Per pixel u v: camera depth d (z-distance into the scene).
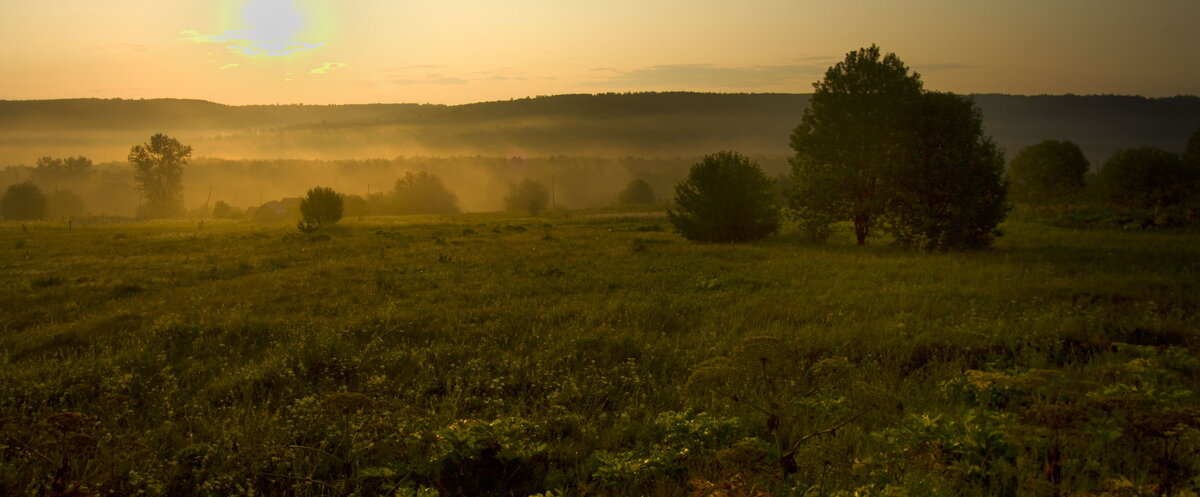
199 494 5.37
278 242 31.56
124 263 23.88
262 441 6.02
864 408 6.49
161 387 7.90
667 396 7.51
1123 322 10.05
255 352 10.05
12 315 14.06
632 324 11.43
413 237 33.12
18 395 7.66
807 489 4.50
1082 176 40.41
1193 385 7.10
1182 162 33.41
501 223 47.88
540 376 8.34
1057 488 4.12
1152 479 4.67
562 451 6.09
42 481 5.07
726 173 28.33
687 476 5.36
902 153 23.33
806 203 27.19
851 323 10.78
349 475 5.50
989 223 22.30
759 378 7.16
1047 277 15.12
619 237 32.06
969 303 12.16
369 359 9.05
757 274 17.28
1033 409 4.27
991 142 23.02
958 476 4.93
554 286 16.22
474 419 6.55
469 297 14.84
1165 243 21.94
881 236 27.19
